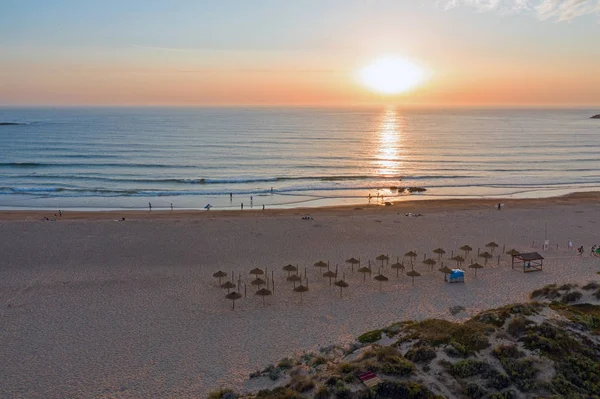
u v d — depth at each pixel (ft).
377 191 242.99
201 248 140.97
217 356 81.20
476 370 65.82
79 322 94.02
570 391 60.54
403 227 165.58
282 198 226.99
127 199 222.07
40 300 103.96
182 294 107.76
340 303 102.68
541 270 123.03
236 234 155.53
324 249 140.97
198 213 190.08
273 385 70.38
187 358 80.64
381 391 62.80
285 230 160.66
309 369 73.46
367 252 138.41
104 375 75.66
